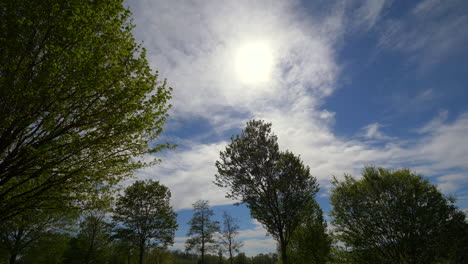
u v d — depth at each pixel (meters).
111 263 35.62
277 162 16.05
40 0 5.76
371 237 14.02
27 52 5.90
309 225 21.03
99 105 7.34
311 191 15.92
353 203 15.04
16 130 6.37
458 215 13.06
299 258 20.75
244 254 53.03
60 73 5.97
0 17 5.63
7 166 6.73
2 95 5.60
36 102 5.91
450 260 12.73
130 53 7.52
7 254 18.16
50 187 7.30
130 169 8.66
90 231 27.48
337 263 15.49
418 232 13.00
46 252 20.52
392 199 14.03
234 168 15.92
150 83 8.12
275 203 15.37
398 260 13.05
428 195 13.61
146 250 27.77
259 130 16.53
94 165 7.70
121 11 7.35
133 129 7.55
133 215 26.94
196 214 36.03
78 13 5.94
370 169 15.84
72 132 6.95
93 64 6.50
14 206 7.03
